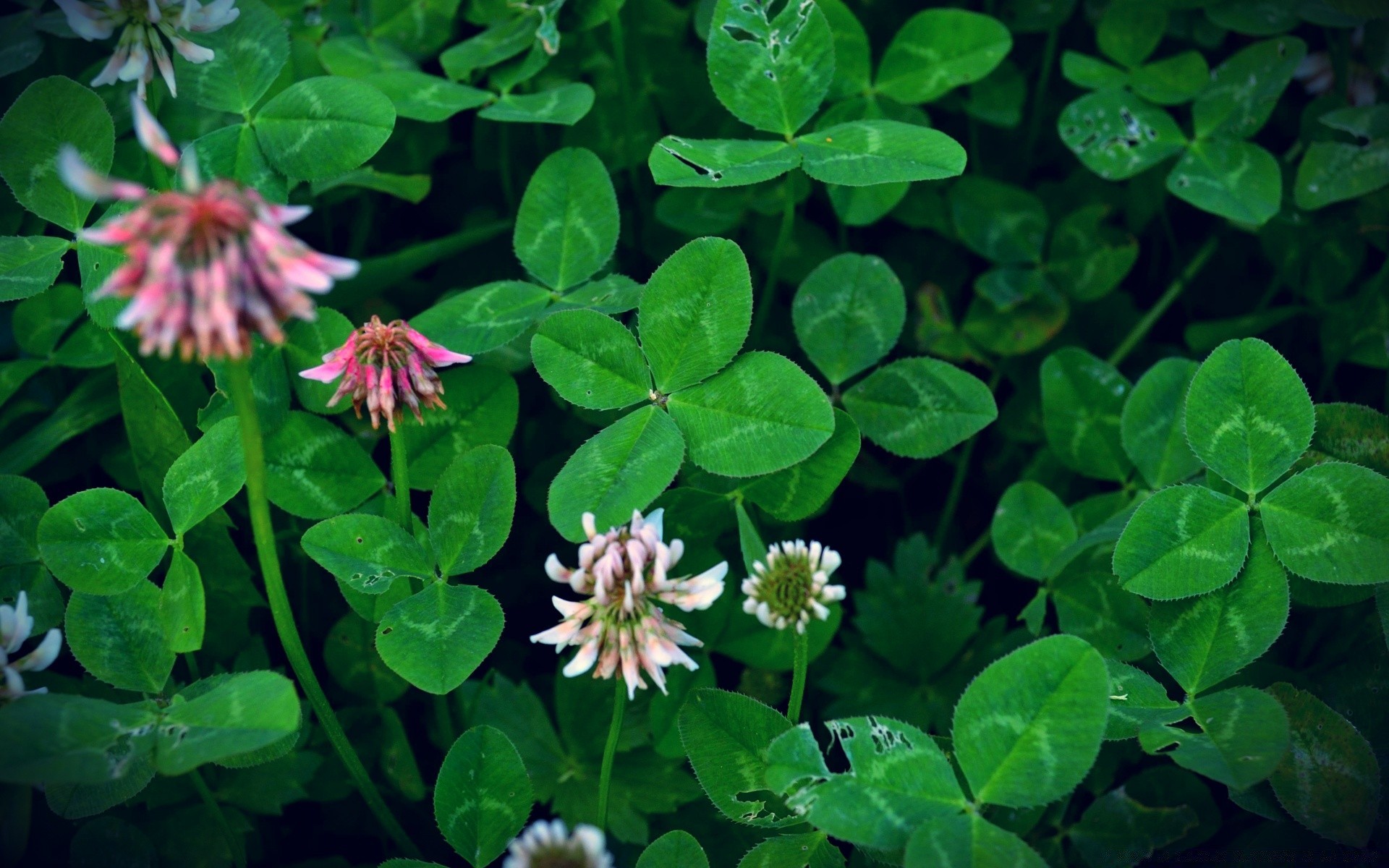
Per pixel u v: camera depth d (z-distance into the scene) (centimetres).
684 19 38
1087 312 38
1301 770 30
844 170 33
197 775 31
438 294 38
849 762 30
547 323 32
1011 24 39
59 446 35
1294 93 39
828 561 30
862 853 31
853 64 37
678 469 31
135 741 29
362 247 38
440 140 38
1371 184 35
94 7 32
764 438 31
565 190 34
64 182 32
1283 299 39
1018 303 38
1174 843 33
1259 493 31
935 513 38
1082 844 33
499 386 33
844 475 32
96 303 32
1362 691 32
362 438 33
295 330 33
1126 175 36
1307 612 34
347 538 31
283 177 33
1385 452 32
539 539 36
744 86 34
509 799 30
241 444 32
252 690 29
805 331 34
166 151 26
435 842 34
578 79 37
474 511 31
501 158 38
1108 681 29
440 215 39
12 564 32
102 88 35
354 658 34
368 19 37
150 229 26
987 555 37
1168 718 30
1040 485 35
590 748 34
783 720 30
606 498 31
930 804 29
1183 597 31
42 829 32
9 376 35
